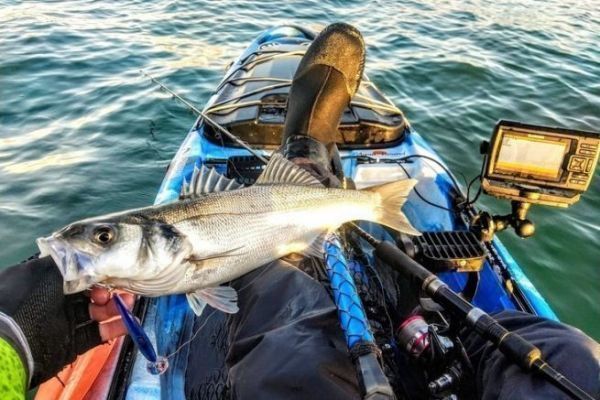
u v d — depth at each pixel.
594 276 0.98
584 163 0.62
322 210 0.55
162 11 2.50
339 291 0.44
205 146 0.98
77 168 1.28
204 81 1.74
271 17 2.49
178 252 0.43
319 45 0.89
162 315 0.64
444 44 2.16
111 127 1.46
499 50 2.12
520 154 0.64
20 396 0.26
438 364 0.45
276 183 0.53
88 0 2.61
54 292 0.37
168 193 0.85
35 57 1.87
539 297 0.71
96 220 0.41
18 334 0.31
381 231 0.80
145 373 0.58
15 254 1.03
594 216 1.15
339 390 0.37
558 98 1.72
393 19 2.50
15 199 1.17
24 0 2.56
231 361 0.44
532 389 0.35
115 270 0.40
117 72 1.79
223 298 0.45
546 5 2.87
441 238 0.70
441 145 1.42
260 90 1.06
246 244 0.49
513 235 1.07
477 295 0.73
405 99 1.66
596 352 0.37
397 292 0.63
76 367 0.60
